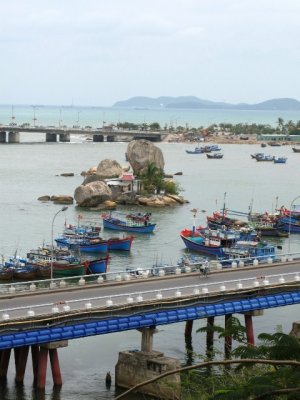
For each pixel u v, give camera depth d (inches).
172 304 3757.4
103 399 3351.4
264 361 1178.0
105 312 3535.9
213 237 6978.4
